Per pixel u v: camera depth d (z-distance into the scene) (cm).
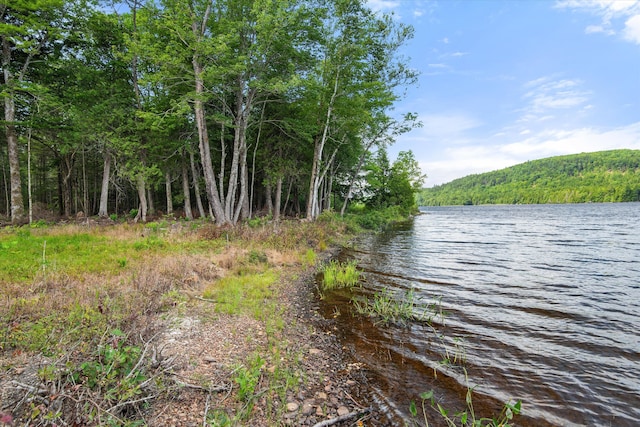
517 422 349
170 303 621
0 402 273
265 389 376
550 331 596
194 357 428
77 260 841
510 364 476
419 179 5509
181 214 2970
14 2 1609
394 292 852
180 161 2619
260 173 3156
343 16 1981
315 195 2552
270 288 836
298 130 2189
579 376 444
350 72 2139
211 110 2152
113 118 1945
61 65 1927
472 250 1579
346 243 1794
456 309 717
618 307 724
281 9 1537
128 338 384
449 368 465
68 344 374
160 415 302
